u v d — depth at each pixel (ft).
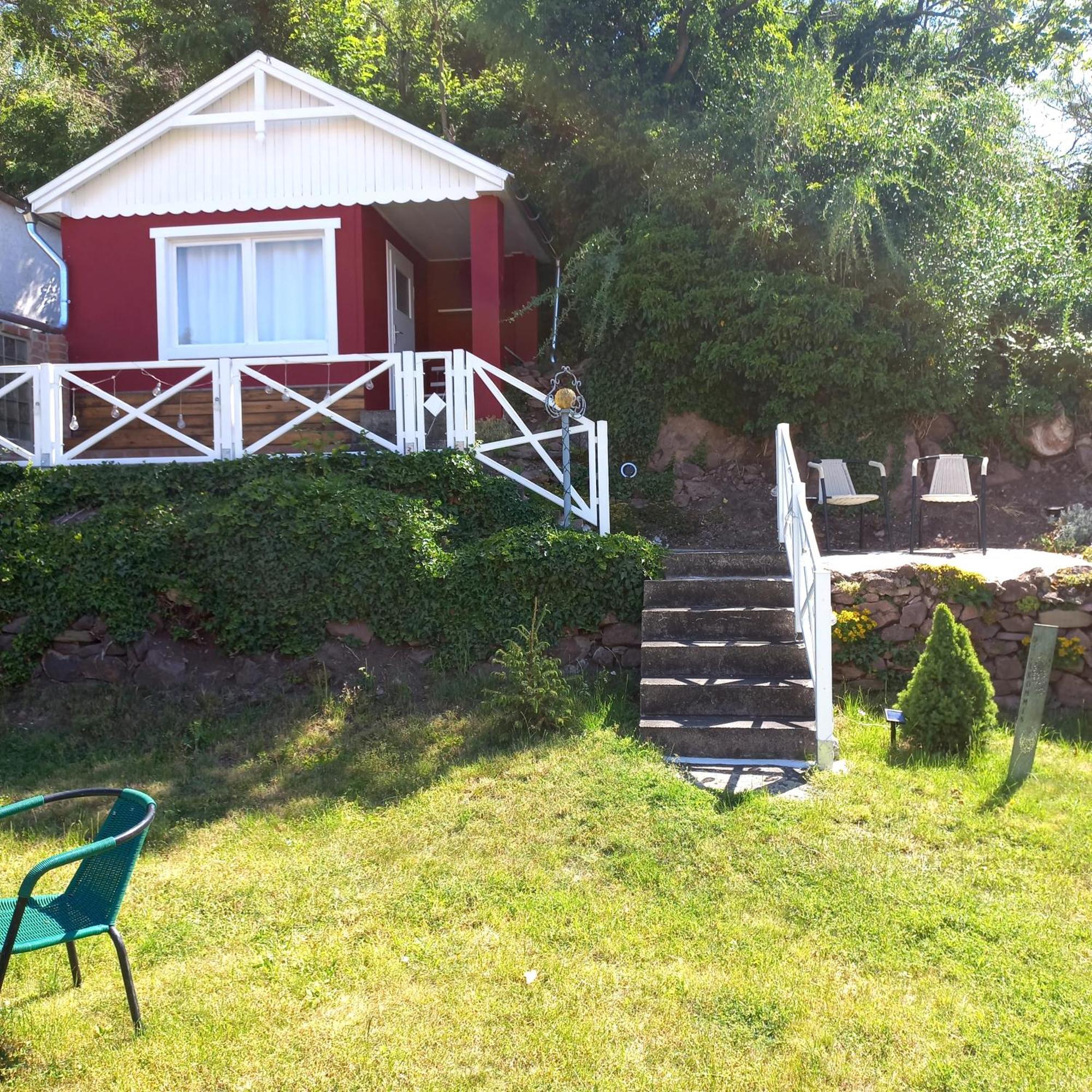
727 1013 10.61
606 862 14.07
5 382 30.04
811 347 29.78
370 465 24.07
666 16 40.86
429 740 18.89
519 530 22.53
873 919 12.41
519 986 11.16
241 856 14.76
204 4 49.55
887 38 45.83
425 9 49.06
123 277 31.78
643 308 31.40
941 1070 9.64
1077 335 30.19
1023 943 11.80
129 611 21.36
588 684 21.16
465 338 40.60
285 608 21.50
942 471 25.99
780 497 23.53
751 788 16.22
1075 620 20.93
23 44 59.00
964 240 30.32
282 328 31.78
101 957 12.10
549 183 41.57
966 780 16.52
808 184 31.45
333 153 31.19
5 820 16.40
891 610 21.39
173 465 24.13
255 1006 10.89
